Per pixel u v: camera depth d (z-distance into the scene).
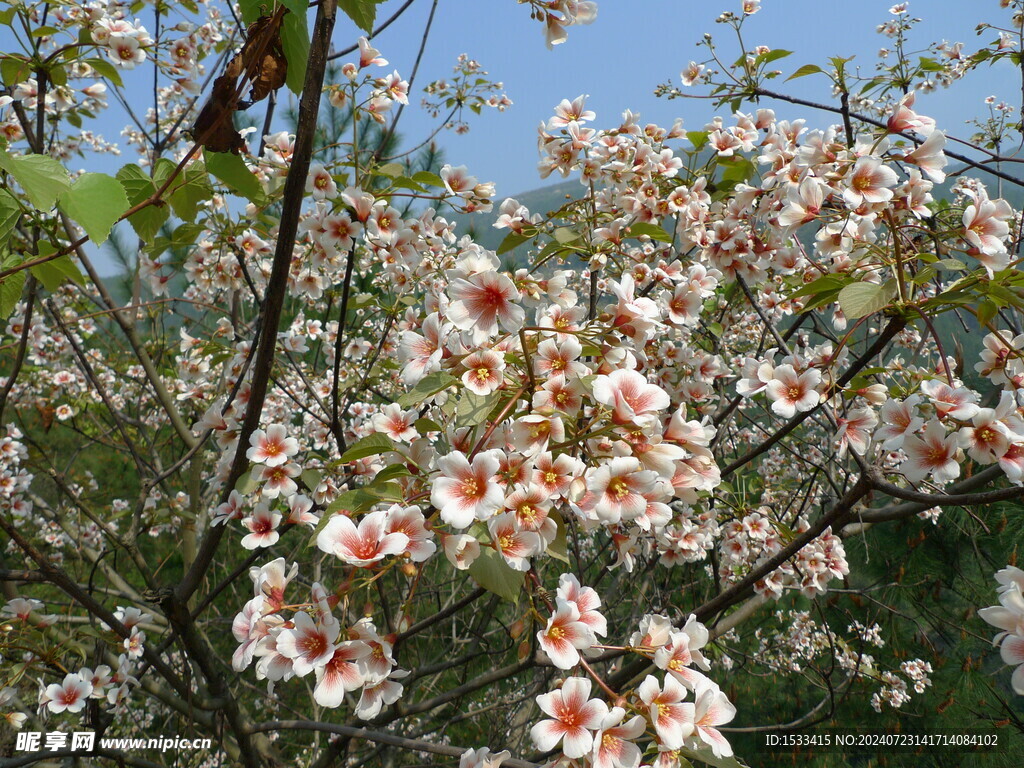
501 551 0.47
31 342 1.45
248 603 0.49
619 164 0.87
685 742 0.45
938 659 1.75
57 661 0.88
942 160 0.61
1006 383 0.56
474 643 1.30
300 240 0.94
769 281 1.05
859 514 0.90
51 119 1.02
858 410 0.64
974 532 1.58
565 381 0.52
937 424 0.51
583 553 1.58
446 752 0.65
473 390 0.50
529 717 1.25
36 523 1.75
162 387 1.12
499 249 0.85
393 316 0.94
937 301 0.54
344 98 0.77
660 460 0.50
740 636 1.84
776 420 1.06
